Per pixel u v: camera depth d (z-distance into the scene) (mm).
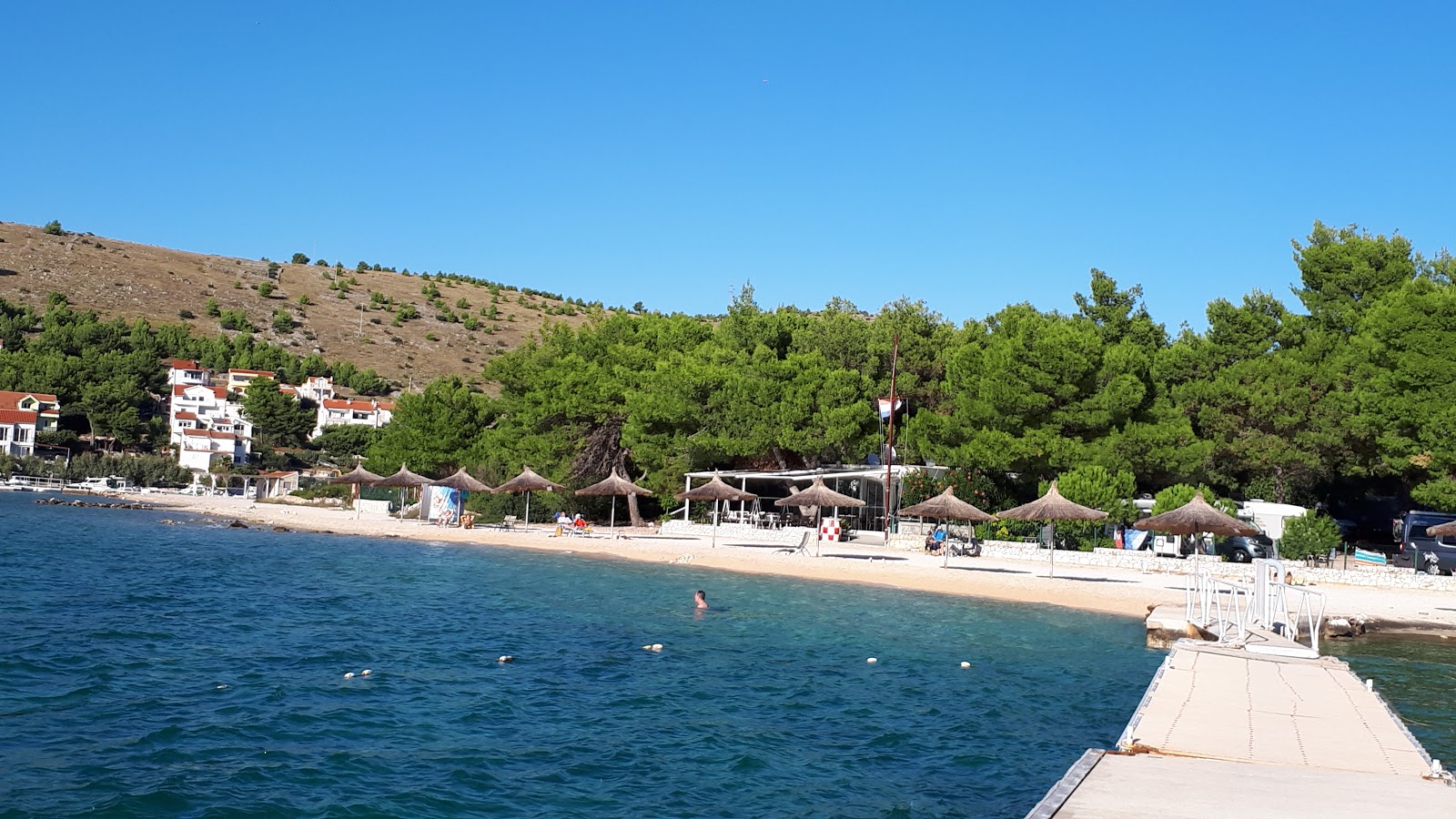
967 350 59594
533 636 27625
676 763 16703
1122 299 69812
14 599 30250
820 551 53031
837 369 67938
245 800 14102
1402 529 52688
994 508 56031
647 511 75375
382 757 16328
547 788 15273
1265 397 56625
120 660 22328
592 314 84875
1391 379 50969
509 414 80625
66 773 14859
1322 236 64562
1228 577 42812
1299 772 13586
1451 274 61781
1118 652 27688
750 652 26281
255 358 173875
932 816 14688
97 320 175000
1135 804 11742
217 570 40156
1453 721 20750
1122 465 53406
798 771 16578
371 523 68188
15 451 123938
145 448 135750
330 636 26406
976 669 24953
